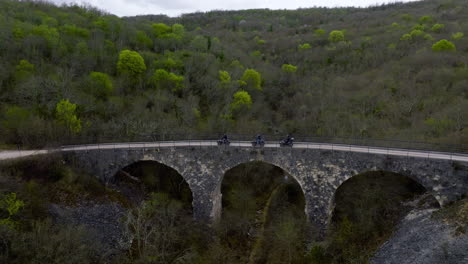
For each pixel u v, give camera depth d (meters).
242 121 64.25
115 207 40.41
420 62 76.44
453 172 33.06
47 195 37.06
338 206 43.38
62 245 29.52
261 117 70.38
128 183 46.62
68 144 46.34
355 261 34.50
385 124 58.38
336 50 103.25
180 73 76.69
